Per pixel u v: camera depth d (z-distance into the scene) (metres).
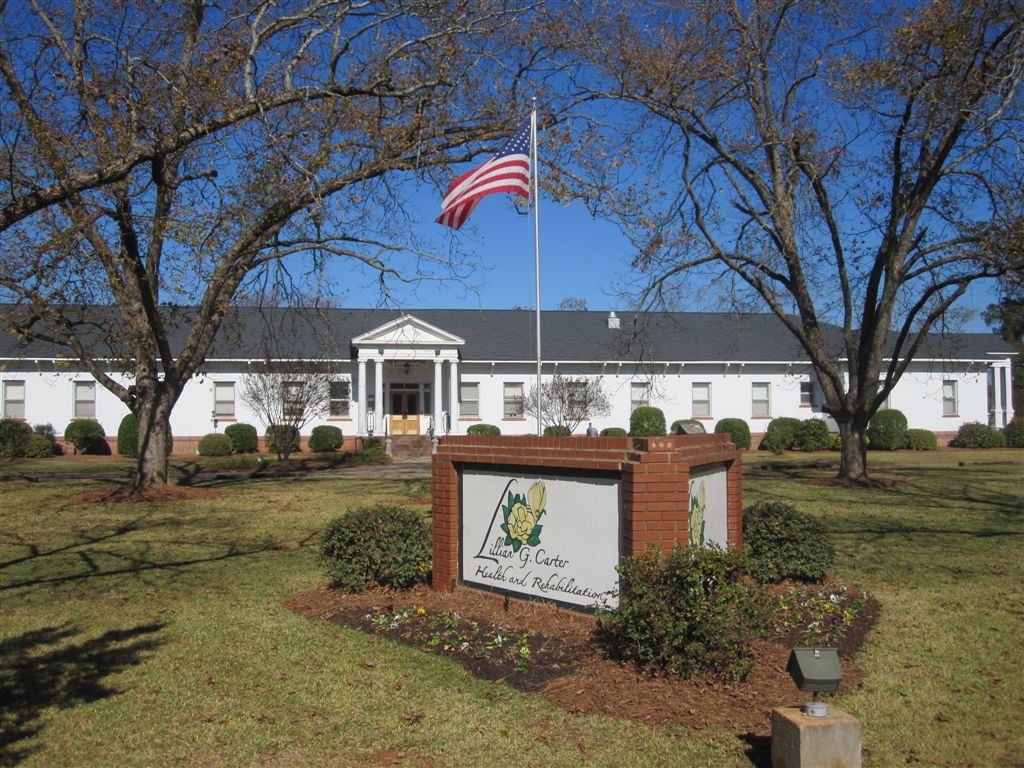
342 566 7.96
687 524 6.04
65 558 10.52
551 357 36.66
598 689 5.29
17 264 13.50
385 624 6.94
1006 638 6.64
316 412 31.28
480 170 11.82
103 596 8.38
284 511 15.18
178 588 8.74
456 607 7.29
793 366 38.41
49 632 7.00
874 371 19.77
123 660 6.20
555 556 6.84
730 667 5.36
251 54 11.98
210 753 4.53
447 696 5.30
